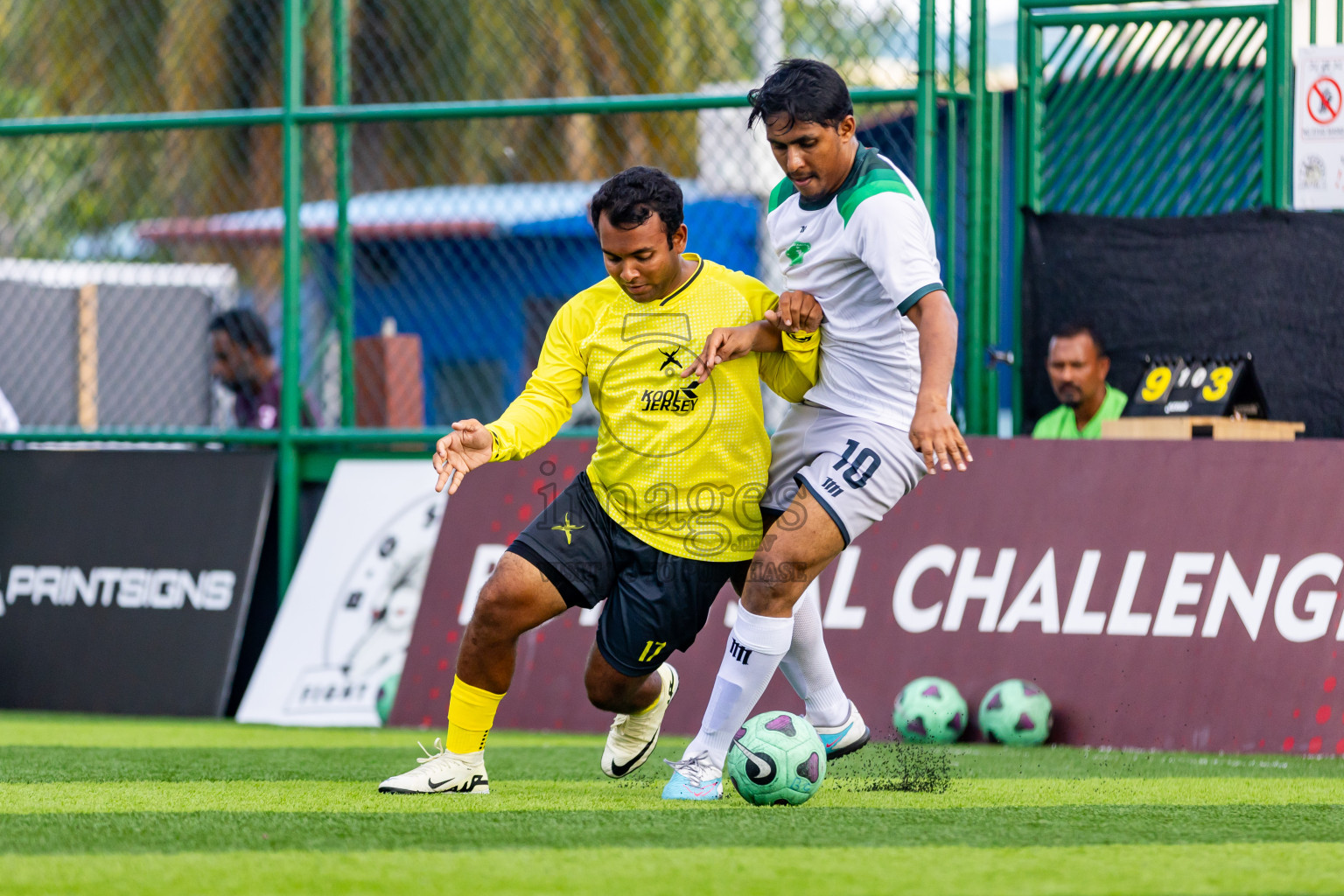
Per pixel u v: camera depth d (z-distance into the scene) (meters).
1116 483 19.75
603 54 31.58
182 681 23.36
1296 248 20.64
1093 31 22.08
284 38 24.44
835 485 12.20
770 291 12.80
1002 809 11.83
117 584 24.14
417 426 25.23
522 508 22.30
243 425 25.69
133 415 26.03
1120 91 22.08
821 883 8.28
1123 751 18.44
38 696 23.92
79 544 24.41
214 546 23.95
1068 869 8.80
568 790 13.33
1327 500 18.84
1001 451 20.34
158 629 23.77
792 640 13.35
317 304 27.83
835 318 12.46
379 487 23.47
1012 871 8.72
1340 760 17.44
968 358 22.05
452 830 10.30
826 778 14.37
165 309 26.16
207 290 26.47
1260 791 13.63
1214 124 21.72
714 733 12.55
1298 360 20.58
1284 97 21.25
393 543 22.95
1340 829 10.84
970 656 19.67
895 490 12.42
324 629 22.83
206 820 10.90
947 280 21.97
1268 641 18.56
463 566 22.28
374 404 25.02
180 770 15.32
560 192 30.03
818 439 12.62
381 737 20.16
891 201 11.82
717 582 12.73
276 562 24.33
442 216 30.23
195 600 23.77
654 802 12.29
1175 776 15.18
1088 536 19.66
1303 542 18.77
